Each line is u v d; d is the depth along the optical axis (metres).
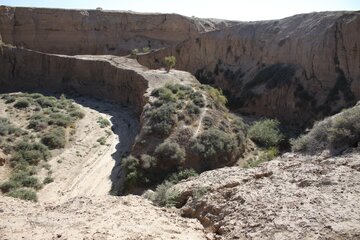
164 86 48.16
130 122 49.41
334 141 16.75
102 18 86.69
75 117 49.25
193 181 15.77
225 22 97.06
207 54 70.56
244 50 66.06
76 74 63.06
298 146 18.69
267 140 42.72
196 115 40.38
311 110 50.47
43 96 56.47
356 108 18.44
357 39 48.66
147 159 33.91
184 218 11.91
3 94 57.72
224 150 36.28
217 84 66.75
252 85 59.66
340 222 8.99
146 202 13.48
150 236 9.69
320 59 52.41
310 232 8.77
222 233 10.38
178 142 36.25
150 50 81.81
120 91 57.72
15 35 79.81
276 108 54.41
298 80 53.88
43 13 82.00
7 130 41.88
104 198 13.77
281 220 9.55
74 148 41.03
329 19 55.09
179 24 89.94
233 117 44.69
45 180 34.19
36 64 64.75
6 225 10.32
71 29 83.69
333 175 11.96
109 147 42.09
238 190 12.13
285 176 12.77
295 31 59.59
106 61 61.59
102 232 9.77
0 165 35.66
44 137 41.22
